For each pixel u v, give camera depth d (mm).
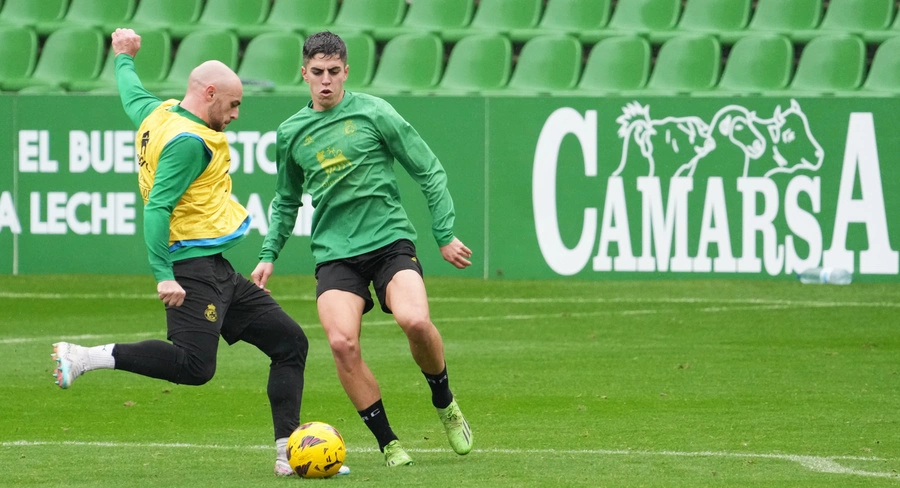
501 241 54438
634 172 53250
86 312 45875
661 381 31375
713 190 52844
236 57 65875
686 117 52812
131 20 69562
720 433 24406
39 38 69125
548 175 53906
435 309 46500
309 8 68812
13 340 39062
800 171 52250
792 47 61281
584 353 36344
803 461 21422
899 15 62688
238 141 55156
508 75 63469
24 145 56219
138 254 56000
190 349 19562
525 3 67000
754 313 44562
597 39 64688
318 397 29531
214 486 19125
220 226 20016
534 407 27766
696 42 62281
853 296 48375
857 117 51750
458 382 31438
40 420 26312
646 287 51469
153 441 23828
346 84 64375
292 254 55531
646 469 20641
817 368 33281
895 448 22750
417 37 65000
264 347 20734
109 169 55844
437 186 21031
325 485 19141
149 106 21000
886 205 51750
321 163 20844
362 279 21109
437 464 21172
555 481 19516
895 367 33406
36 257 56438
